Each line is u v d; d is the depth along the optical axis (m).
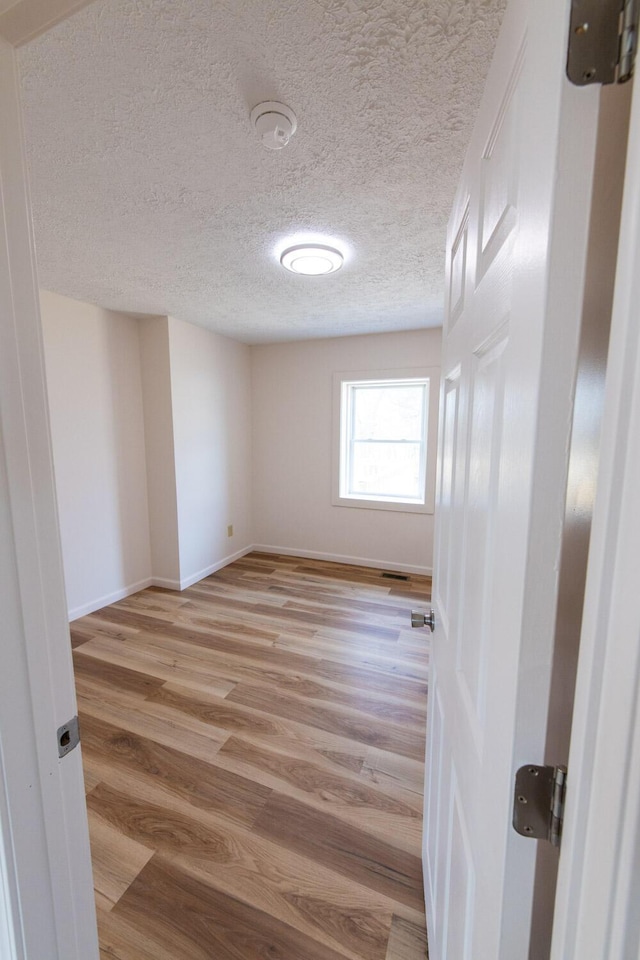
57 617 0.59
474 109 1.07
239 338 3.81
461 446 0.77
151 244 1.85
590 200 0.34
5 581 0.52
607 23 0.32
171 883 1.19
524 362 0.40
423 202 1.52
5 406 0.52
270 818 1.38
